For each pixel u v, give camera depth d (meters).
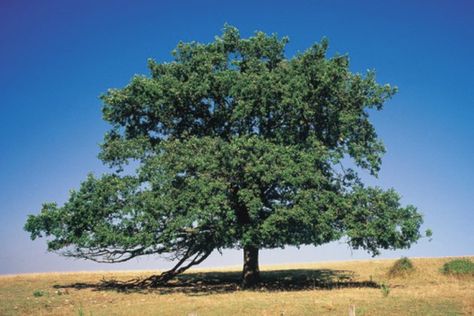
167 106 32.44
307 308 20.03
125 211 28.36
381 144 31.98
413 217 28.89
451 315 17.94
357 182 31.81
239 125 32.38
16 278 39.25
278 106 30.25
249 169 27.56
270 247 29.95
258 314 19.06
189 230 31.06
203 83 31.22
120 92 32.81
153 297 26.73
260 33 32.94
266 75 30.50
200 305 21.83
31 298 26.97
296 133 30.98
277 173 27.33
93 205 29.52
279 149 28.66
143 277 38.97
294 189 28.36
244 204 30.44
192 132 33.66
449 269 33.56
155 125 34.22
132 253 32.25
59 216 30.64
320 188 29.34
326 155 29.33
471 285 27.73
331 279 34.97
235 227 28.75
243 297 24.80
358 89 31.72
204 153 29.42
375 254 29.75
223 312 19.73
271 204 29.94
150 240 28.14
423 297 22.19
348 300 21.89
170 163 29.14
